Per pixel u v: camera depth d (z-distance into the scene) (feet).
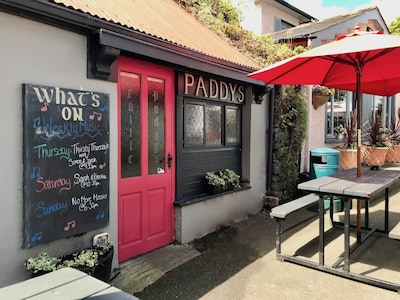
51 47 9.34
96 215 10.62
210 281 11.15
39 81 9.09
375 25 40.19
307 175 23.73
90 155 10.39
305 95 23.75
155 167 13.66
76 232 10.03
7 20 8.39
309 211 19.88
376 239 15.03
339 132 29.58
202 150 16.34
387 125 39.50
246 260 12.90
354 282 11.07
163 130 13.96
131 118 12.54
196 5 25.07
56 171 9.46
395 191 24.82
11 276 8.62
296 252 13.58
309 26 38.47
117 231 11.54
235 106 18.63
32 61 8.93
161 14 17.33
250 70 17.04
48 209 9.28
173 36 13.91
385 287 10.59
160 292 10.39
